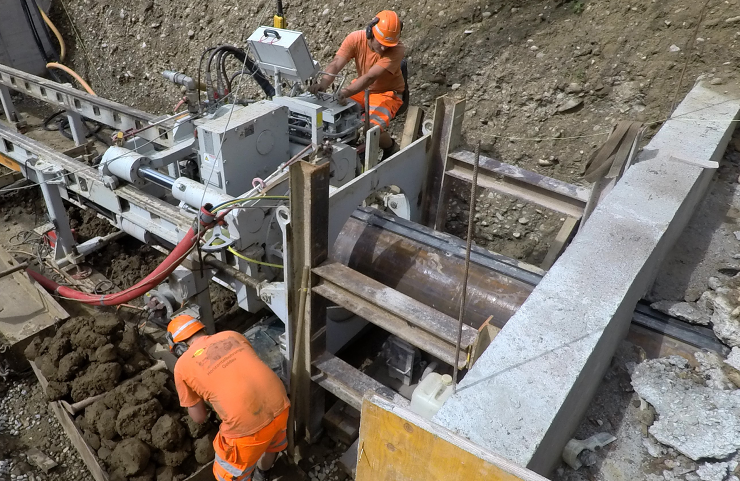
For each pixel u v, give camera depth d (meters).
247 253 3.11
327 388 2.89
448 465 1.41
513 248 4.36
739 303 2.36
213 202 3.15
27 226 5.00
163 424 2.85
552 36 4.50
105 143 6.01
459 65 4.84
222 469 2.73
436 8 5.07
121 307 4.10
